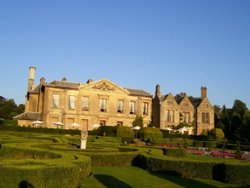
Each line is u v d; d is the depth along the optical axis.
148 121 79.56
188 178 18.44
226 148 54.75
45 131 62.31
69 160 15.63
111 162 21.62
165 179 17.44
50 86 72.50
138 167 21.81
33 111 76.62
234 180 17.42
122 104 78.12
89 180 15.72
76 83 77.56
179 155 30.39
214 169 18.55
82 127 74.50
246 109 98.75
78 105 74.38
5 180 12.11
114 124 76.75
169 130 73.56
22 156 21.14
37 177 12.37
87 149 24.52
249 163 17.95
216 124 95.88
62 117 72.88
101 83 76.69
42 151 20.33
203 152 38.97
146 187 14.81
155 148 30.55
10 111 124.06
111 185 14.70
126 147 28.48
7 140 30.94
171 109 81.50
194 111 84.31
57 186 12.98
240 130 74.06
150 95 80.56
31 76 82.25
